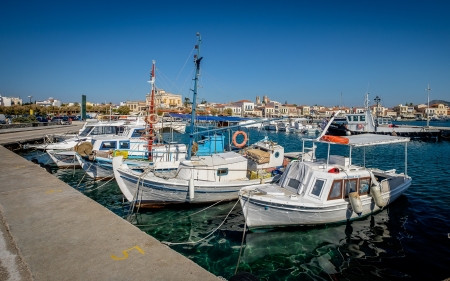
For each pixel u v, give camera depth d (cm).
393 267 916
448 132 5684
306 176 1220
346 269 905
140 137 2072
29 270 465
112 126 2486
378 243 1075
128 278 448
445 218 1309
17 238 581
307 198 1166
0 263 484
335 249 1031
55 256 512
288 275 873
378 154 3584
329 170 1207
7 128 4425
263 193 1170
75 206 783
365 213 1275
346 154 3612
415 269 902
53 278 445
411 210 1405
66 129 4625
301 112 16825
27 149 3045
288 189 1262
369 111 5656
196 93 1595
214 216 1338
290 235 1135
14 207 770
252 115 13575
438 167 2625
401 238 1113
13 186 998
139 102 10750
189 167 1390
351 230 1179
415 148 4203
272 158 1666
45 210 750
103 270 469
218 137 2066
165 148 1948
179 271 470
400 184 1491
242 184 1452
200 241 1096
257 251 1019
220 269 904
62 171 2208
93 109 9738
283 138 5825
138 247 550
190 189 1306
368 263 941
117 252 529
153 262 496
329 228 1189
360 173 1230
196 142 2056
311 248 1039
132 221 1291
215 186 1397
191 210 1412
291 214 1123
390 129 5578
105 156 1875
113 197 1617
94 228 636
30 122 5462
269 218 1130
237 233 1166
